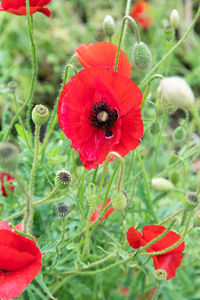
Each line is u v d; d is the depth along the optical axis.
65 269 0.68
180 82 0.49
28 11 0.58
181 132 0.70
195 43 1.46
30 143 0.70
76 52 0.59
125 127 0.57
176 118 1.29
